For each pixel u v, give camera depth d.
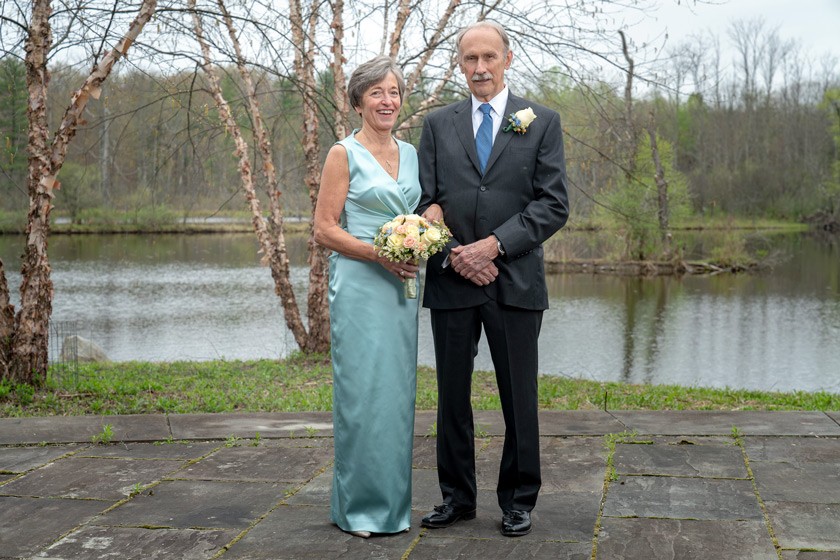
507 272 3.34
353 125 9.36
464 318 3.41
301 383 8.28
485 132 3.42
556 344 14.90
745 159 53.88
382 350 3.39
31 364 6.80
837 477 4.13
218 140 9.95
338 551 3.25
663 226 23.91
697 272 27.41
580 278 25.73
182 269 26.72
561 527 3.49
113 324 16.36
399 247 3.19
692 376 12.24
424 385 8.29
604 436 4.91
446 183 3.44
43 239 6.82
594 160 10.65
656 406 6.91
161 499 3.92
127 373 8.75
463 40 3.42
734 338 15.48
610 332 16.16
